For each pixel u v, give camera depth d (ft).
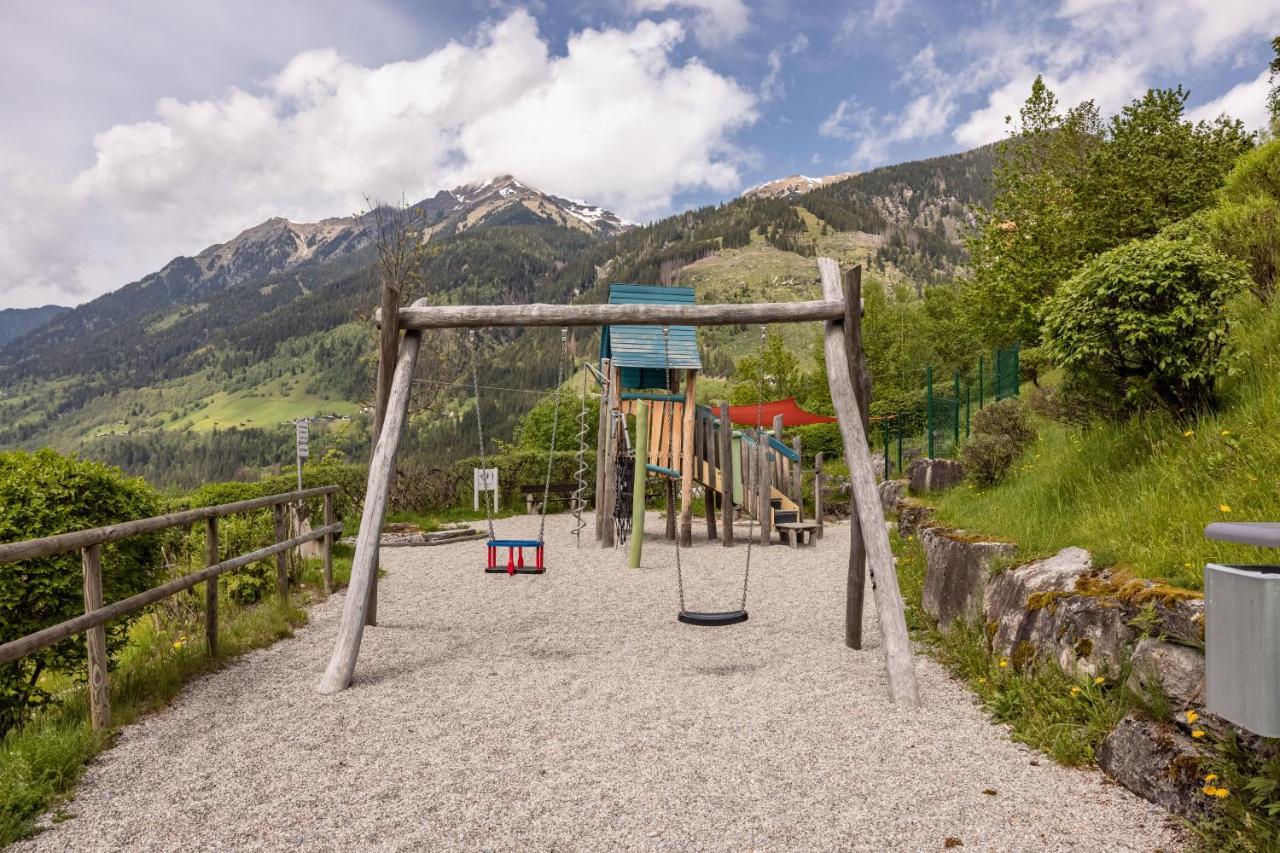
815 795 12.27
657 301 48.80
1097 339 20.81
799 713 16.29
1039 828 10.91
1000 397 55.01
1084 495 20.29
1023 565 18.06
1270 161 35.06
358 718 16.12
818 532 50.16
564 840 10.95
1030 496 23.08
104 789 12.69
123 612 15.71
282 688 18.24
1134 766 11.75
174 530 30.12
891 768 13.24
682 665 20.39
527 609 28.35
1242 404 19.33
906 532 35.86
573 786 12.74
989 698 16.24
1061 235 59.47
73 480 18.67
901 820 11.34
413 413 69.67
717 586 33.35
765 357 152.05
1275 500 14.53
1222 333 19.75
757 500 48.91
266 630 22.99
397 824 11.46
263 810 11.93
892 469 72.84
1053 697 14.35
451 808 11.97
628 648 22.31
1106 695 13.37
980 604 19.67
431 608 28.58
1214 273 19.60
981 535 21.97
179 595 27.37
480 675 19.39
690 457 46.32
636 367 47.34
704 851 10.61
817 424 97.55
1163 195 56.75
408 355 22.38
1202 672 11.23
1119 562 15.35
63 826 11.47
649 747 14.43
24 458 19.35
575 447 99.30
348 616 19.13
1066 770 12.75
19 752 12.97
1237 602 8.70
